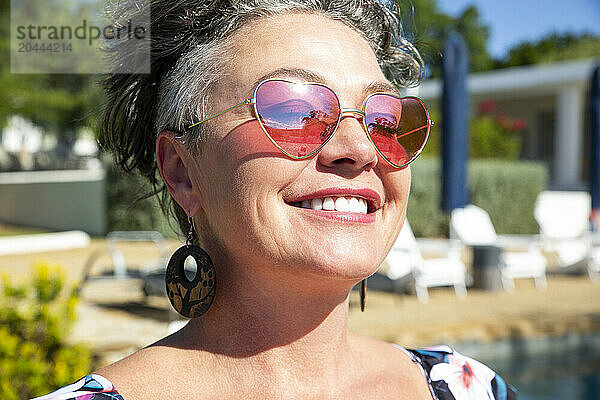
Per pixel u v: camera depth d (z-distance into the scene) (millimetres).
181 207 1371
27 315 3922
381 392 1325
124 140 1408
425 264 8133
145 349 1233
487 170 14195
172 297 1225
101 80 1406
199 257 1198
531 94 21234
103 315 7137
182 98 1192
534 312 7504
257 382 1194
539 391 5441
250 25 1196
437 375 1449
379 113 1193
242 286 1191
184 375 1185
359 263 1116
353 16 1317
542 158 22891
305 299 1182
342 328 1273
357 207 1190
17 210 18531
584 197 14266
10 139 23234
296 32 1192
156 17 1252
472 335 6684
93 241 13938
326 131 1111
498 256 8688
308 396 1224
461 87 9016
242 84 1131
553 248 9945
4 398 3381
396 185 1238
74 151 22172
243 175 1101
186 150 1208
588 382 5645
